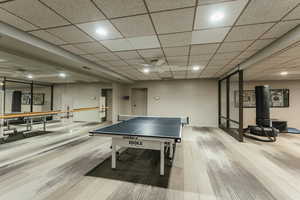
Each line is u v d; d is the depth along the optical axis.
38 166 2.54
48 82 8.00
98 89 7.90
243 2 1.53
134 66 4.40
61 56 2.95
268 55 2.75
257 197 1.78
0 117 3.72
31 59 3.01
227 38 2.42
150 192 1.86
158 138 2.12
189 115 6.71
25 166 2.53
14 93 8.41
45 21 1.91
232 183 2.07
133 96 7.73
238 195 1.81
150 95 7.18
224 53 3.17
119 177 2.21
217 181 2.12
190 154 3.18
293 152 3.31
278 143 4.00
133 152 3.28
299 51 2.59
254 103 6.16
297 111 5.81
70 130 5.55
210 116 6.50
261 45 2.71
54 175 2.24
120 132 2.37
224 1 1.51
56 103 8.38
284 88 5.91
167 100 6.96
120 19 1.87
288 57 2.98
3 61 3.43
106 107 7.43
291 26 2.02
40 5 1.58
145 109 7.59
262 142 4.10
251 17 1.81
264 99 4.79
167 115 6.95
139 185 2.01
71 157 2.95
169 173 2.35
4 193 1.80
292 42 2.19
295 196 1.80
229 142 4.10
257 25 2.00
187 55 3.32
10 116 3.97
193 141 4.20
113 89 6.89
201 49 2.92
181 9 1.66
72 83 8.23
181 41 2.55
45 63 3.32
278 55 2.84
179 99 6.83
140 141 2.37
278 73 4.73
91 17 1.82
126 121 3.69
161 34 2.29
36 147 3.54
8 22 1.92
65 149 3.42
